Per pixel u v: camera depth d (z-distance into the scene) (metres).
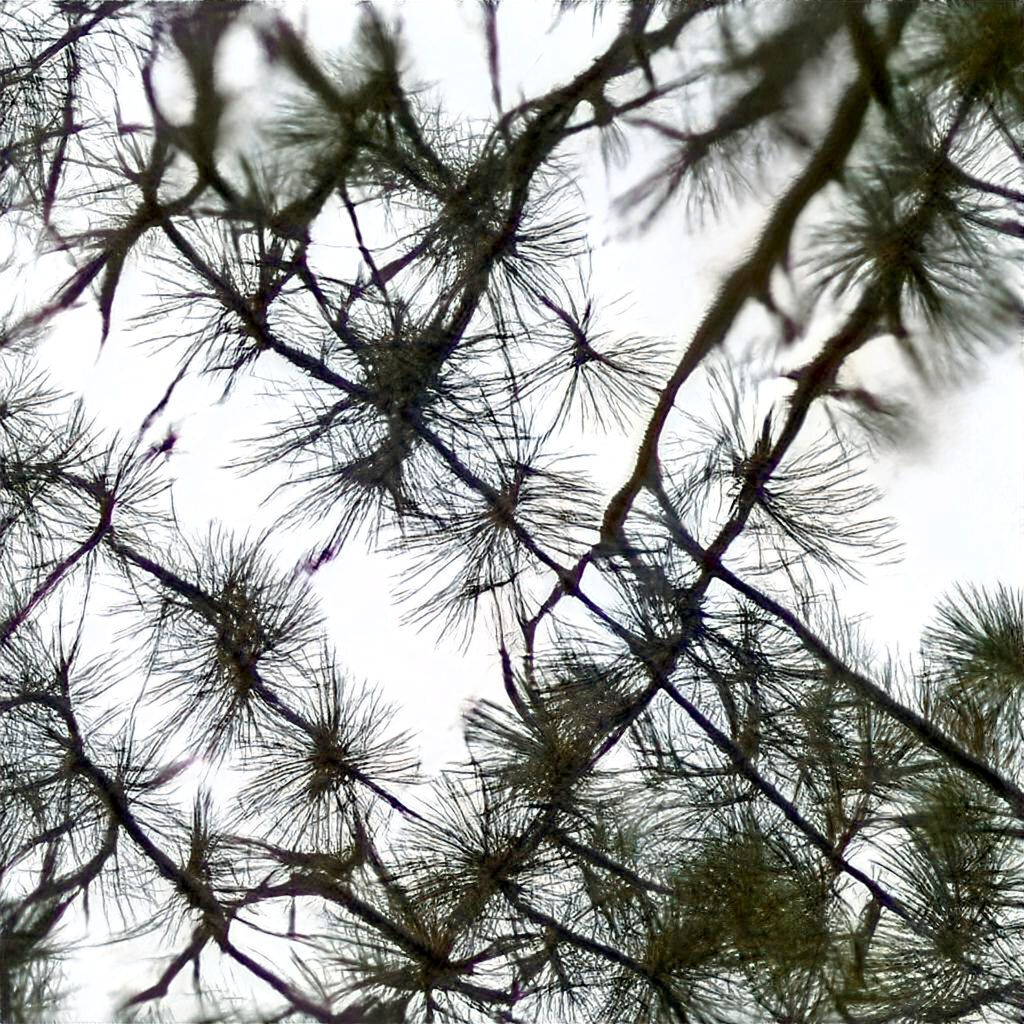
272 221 4.67
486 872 4.53
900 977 4.49
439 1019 4.55
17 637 4.68
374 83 4.71
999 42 4.67
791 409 4.65
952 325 4.78
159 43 4.77
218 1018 4.61
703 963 4.52
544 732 4.54
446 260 4.70
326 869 4.60
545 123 4.75
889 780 4.54
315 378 4.68
